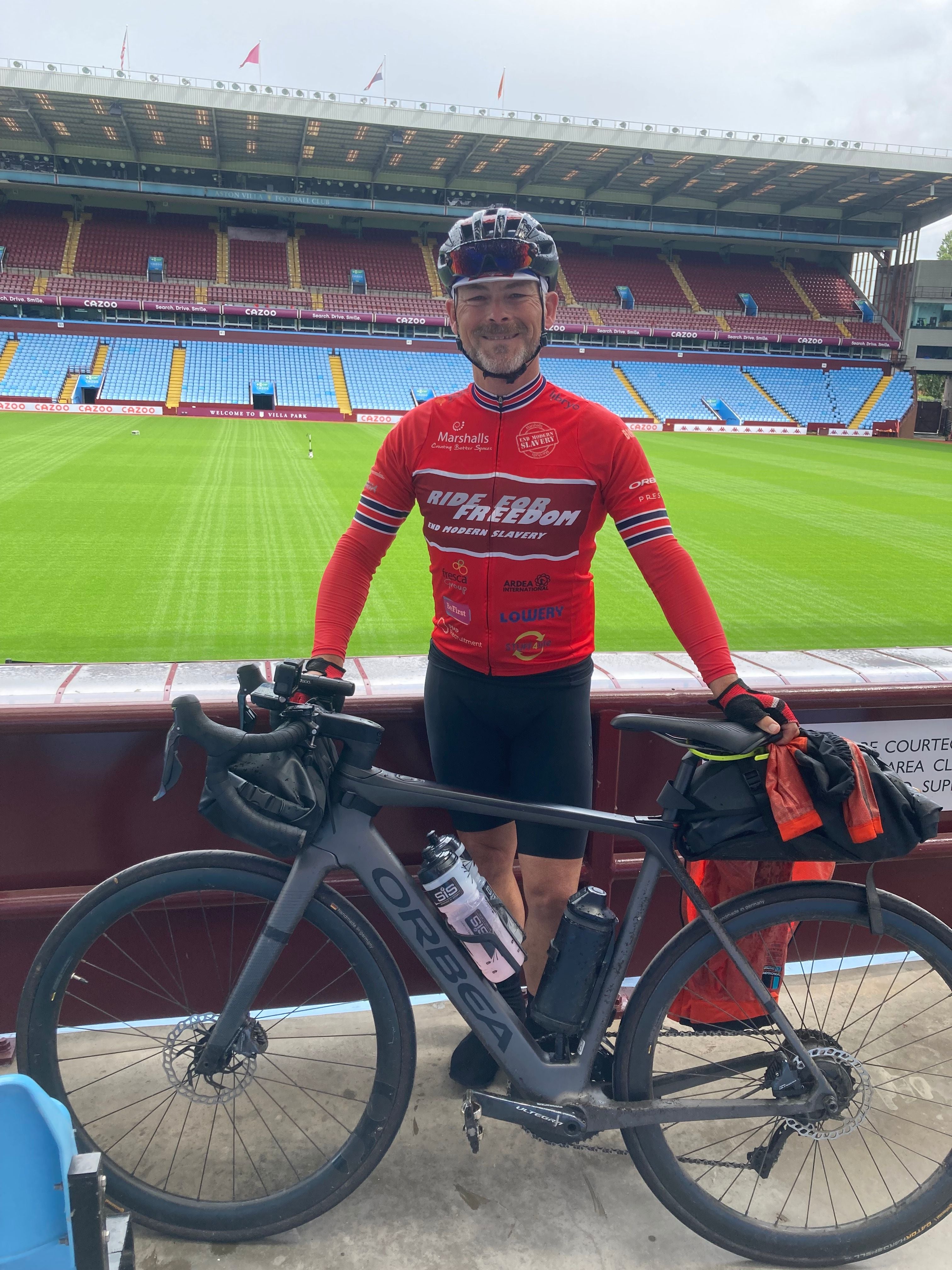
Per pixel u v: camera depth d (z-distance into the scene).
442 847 1.48
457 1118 1.82
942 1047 2.05
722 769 1.43
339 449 24.89
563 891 1.71
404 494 1.66
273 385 38.19
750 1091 1.70
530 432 1.52
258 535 12.99
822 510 17.50
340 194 42.84
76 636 8.48
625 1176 1.70
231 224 44.47
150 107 34.41
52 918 1.84
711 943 1.52
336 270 43.94
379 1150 1.54
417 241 46.78
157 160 40.47
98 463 19.75
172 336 40.44
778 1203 1.64
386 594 10.24
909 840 1.41
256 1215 1.53
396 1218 1.59
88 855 1.85
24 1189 0.92
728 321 45.56
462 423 1.56
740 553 13.28
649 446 31.30
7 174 37.69
